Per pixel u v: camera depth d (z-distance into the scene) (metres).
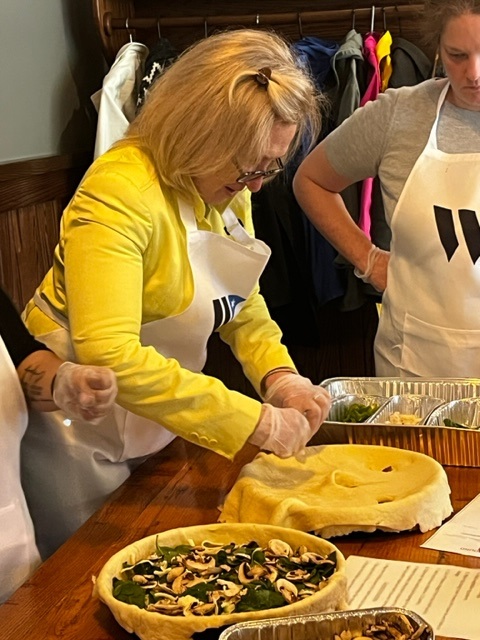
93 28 3.12
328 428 1.46
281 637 0.86
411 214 1.84
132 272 1.22
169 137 1.23
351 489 1.24
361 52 2.69
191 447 1.53
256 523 1.17
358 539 1.17
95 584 0.99
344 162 2.05
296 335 2.91
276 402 1.40
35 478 1.50
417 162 1.85
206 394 1.21
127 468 1.57
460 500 1.29
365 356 3.11
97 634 0.96
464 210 1.80
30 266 2.63
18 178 2.51
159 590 0.98
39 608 1.01
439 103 1.85
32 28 2.68
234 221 1.47
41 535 1.54
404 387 1.64
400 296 1.91
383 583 1.05
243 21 2.78
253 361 1.52
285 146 1.25
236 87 1.18
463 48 1.71
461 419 1.54
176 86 1.23
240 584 0.98
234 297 1.46
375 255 2.12
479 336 1.82
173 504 1.29
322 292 2.78
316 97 1.32
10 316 1.34
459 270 1.81
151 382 1.20
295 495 1.23
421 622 0.86
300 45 2.72
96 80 3.16
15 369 1.30
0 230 2.44
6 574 1.24
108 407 1.17
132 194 1.22
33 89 2.69
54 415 1.47
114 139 2.71
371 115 1.95
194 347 1.44
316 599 0.92
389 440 1.44
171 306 1.35
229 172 1.25
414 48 2.71
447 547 1.14
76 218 1.23
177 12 3.01
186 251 1.33
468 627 0.94
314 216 2.16
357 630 0.87
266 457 1.34
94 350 1.19
